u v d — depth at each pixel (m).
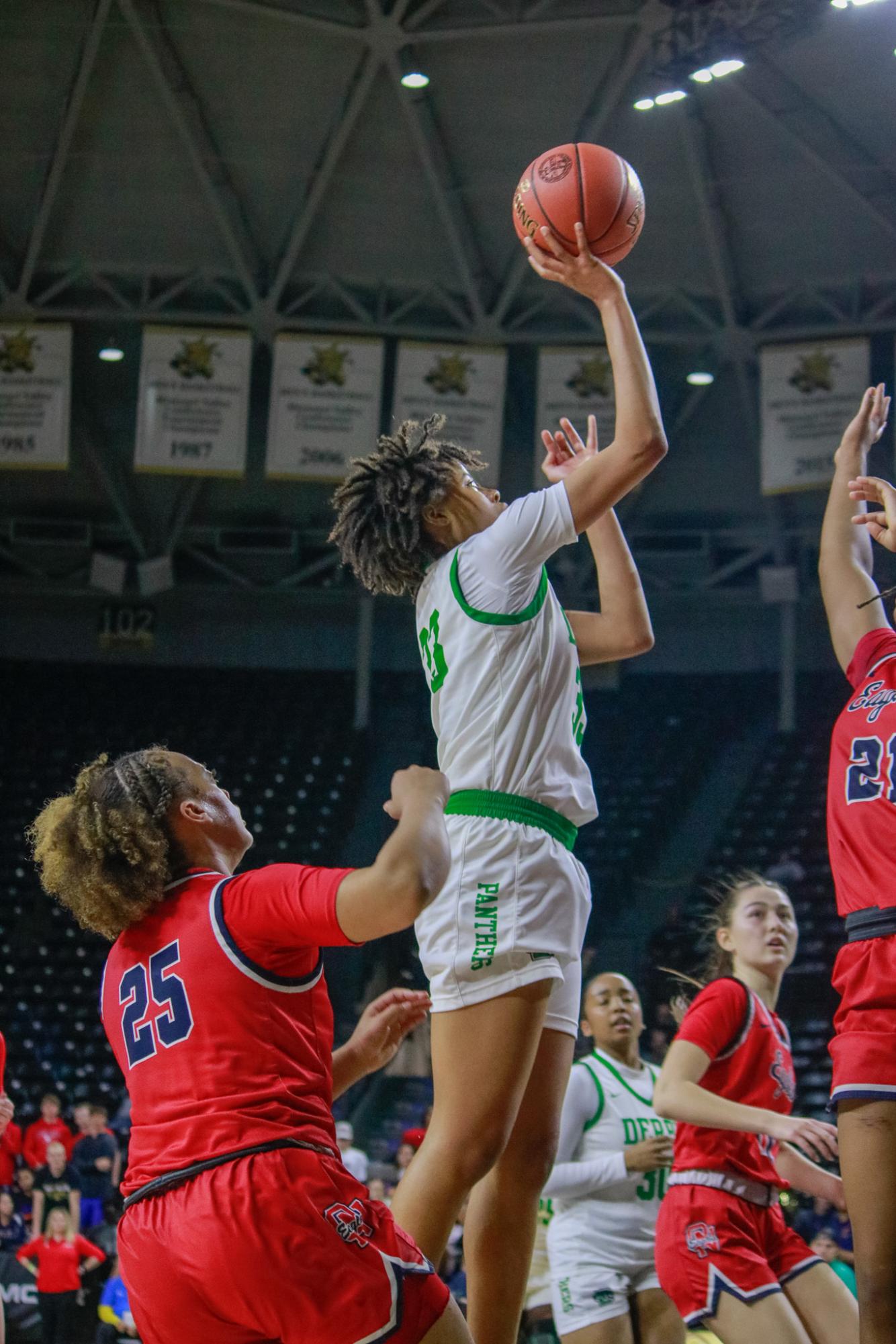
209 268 17.55
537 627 3.04
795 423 16.95
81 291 17.98
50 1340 11.02
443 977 2.92
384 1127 16.28
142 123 15.39
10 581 22.86
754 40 13.06
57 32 14.23
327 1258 2.38
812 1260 4.43
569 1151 5.89
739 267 17.16
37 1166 12.86
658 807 21.12
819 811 20.11
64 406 17.31
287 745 22.19
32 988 18.25
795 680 22.25
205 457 17.31
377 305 18.22
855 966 2.99
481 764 2.99
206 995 2.52
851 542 3.62
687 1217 4.43
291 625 23.73
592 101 15.05
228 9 13.98
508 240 17.03
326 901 2.41
